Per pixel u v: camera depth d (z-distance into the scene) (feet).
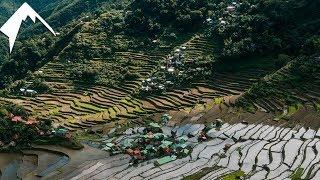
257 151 174.60
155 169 171.32
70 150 205.46
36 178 177.78
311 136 182.80
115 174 171.73
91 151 204.54
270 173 152.56
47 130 220.84
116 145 207.21
